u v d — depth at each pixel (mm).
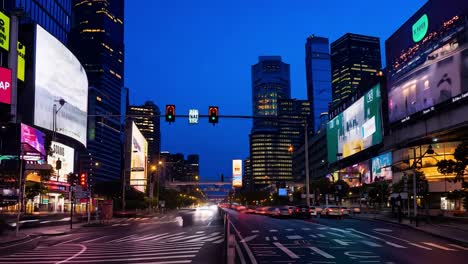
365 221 50125
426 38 86562
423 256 18547
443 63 80625
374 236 28688
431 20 85125
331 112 150000
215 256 18891
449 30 79312
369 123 114062
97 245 25375
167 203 149000
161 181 176000
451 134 82062
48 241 29172
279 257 18203
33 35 85500
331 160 146250
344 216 62531
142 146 155625
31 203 72125
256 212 89938
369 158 114875
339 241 25266
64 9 140125
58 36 135125
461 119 75312
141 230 39625
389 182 94125
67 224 51750
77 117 104812
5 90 60875
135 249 22484
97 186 111125
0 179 42875
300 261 17000
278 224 43750
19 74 80875
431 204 82125
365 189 94125
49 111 89750
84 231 39969
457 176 31891
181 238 29000
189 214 91500
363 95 118750
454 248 21703
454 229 33438
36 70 85250
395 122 97562
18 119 79250
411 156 87438
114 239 29797
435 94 82875
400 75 96125
